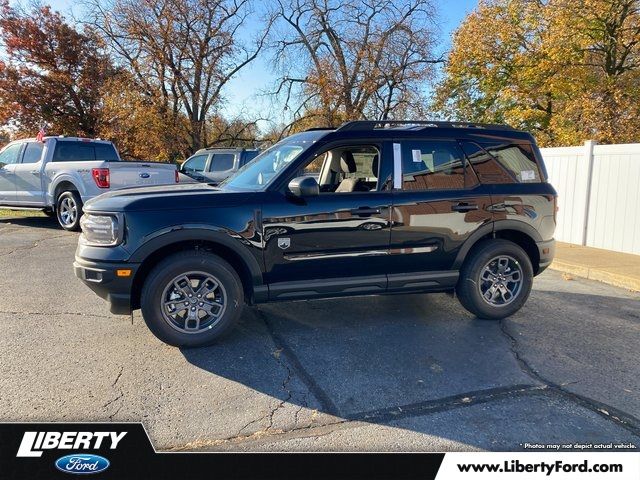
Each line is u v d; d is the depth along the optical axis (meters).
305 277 4.10
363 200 4.13
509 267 4.75
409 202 4.27
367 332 4.38
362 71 23.61
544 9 18.53
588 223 8.92
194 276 3.82
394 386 3.33
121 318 4.57
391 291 4.38
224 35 23.75
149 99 22.61
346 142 4.20
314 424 2.85
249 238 3.85
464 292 4.63
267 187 3.98
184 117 24.23
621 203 8.27
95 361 3.63
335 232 4.06
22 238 8.87
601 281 6.66
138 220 3.62
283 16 25.53
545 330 4.52
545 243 4.85
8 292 5.36
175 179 10.06
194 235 3.71
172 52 22.94
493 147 4.68
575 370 3.63
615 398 3.20
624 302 5.57
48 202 9.77
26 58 25.52
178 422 2.85
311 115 24.56
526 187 4.75
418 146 4.39
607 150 8.46
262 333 4.30
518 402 3.13
